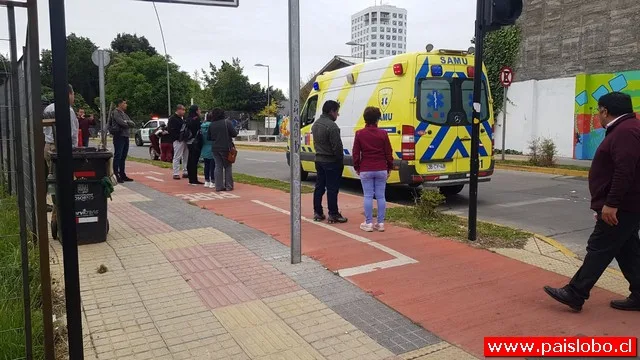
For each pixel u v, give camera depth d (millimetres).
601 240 3977
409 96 8961
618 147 3750
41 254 2725
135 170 15484
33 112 2611
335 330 3881
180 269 5242
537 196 10398
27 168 5297
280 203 9273
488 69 20250
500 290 4656
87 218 6090
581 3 17203
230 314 4168
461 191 11211
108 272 5137
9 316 3703
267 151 28016
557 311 4184
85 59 64438
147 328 3922
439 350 3566
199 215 8023
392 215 7789
